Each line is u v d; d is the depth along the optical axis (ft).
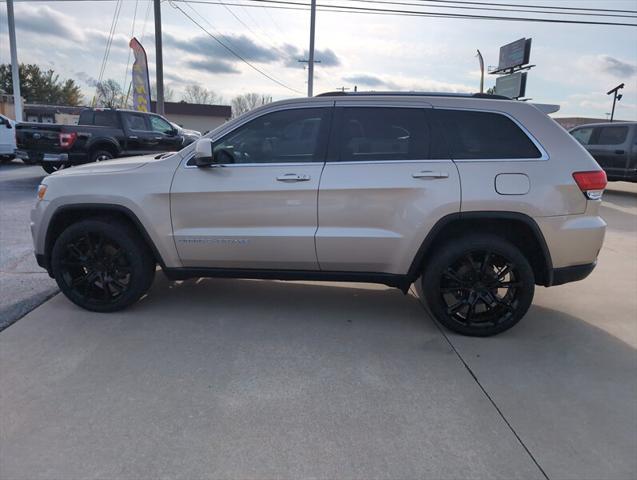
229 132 13.70
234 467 8.27
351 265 13.62
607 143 44.52
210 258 13.96
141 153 44.34
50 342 12.60
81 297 14.52
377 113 13.43
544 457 8.70
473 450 8.84
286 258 13.69
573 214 12.89
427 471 8.29
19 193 35.17
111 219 14.29
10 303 15.02
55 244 14.26
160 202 13.71
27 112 129.18
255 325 13.99
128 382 10.78
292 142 13.57
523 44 127.24
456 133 13.23
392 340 13.28
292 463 8.40
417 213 12.91
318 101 13.65
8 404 9.87
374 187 12.94
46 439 8.87
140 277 14.29
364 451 8.75
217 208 13.57
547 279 13.30
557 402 10.45
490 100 13.42
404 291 14.02
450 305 13.85
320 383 10.96
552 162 12.91
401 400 10.37
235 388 10.66
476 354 12.57
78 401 10.03
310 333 13.57
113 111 42.96
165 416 9.61
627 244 25.34
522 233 13.25
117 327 13.61
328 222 13.28
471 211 12.80
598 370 11.87
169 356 12.01
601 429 9.55
